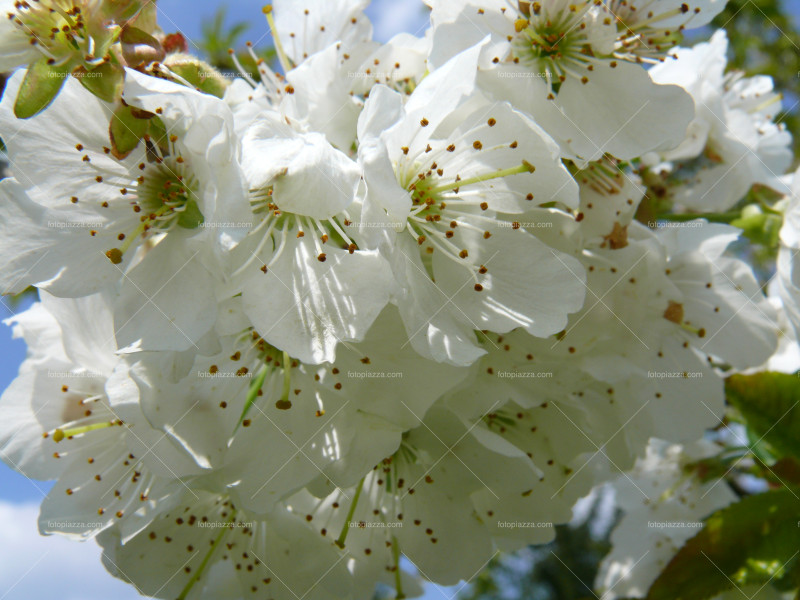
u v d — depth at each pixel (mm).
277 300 103
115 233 110
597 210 118
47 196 109
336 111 113
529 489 113
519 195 110
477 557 118
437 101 106
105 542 117
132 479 115
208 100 101
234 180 99
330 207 102
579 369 114
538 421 118
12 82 107
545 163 109
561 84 117
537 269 109
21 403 119
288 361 106
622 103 117
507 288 109
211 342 101
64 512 115
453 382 106
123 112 104
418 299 106
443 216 112
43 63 104
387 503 119
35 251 109
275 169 101
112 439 118
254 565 117
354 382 106
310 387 109
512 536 119
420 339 102
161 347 100
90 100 108
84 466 117
